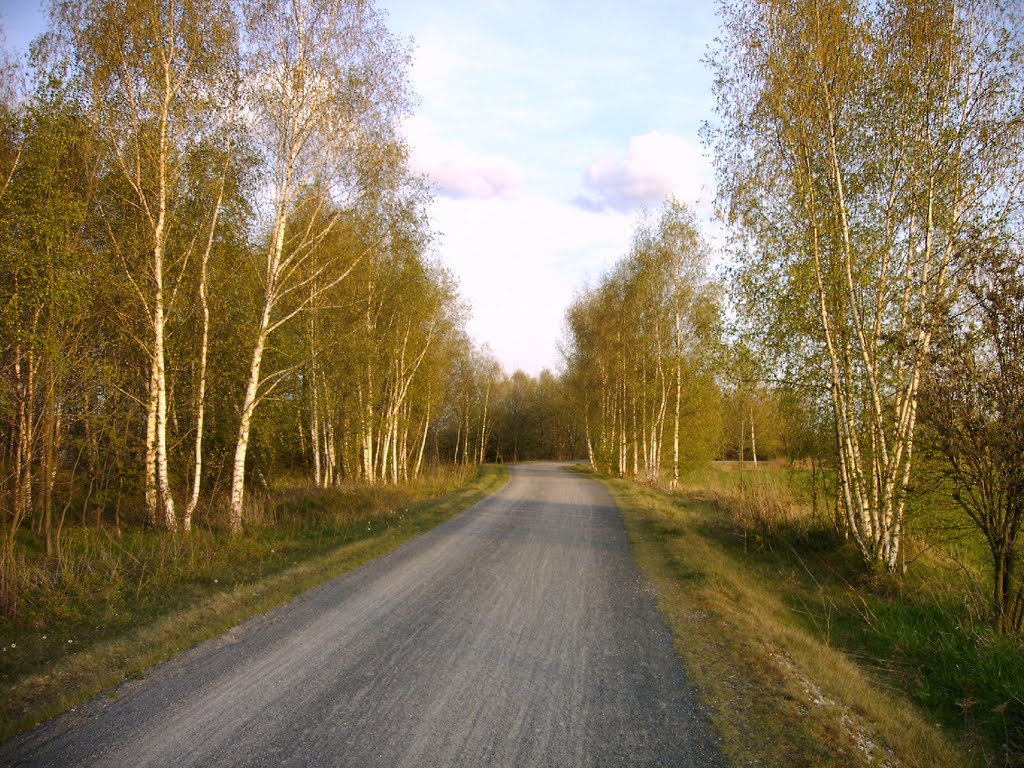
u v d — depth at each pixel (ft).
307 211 47.50
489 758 11.87
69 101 37.32
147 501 42.01
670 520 50.24
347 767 11.44
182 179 42.29
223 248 47.60
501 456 252.21
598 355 121.60
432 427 165.78
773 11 35.63
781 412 40.60
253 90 41.83
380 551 34.01
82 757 11.75
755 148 37.52
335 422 82.17
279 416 59.16
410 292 77.66
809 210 35.53
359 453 86.84
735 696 15.20
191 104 40.19
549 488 83.71
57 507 46.70
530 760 11.85
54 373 36.99
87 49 37.96
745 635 20.30
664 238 94.53
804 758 12.19
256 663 16.93
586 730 13.19
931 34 31.96
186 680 15.67
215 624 20.22
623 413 114.83
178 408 48.98
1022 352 22.62
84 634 20.68
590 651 18.42
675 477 92.68
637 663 17.47
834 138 34.78
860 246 35.29
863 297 35.65
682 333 93.81
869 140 34.83
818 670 17.90
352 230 51.62
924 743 14.19
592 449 144.46
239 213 47.01
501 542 38.01
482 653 18.01
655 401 100.42
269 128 43.01
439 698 14.73
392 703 14.38
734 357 39.78
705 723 13.66
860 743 13.23
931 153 32.24
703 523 50.06
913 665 21.39
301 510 49.93
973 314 25.75
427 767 11.50
